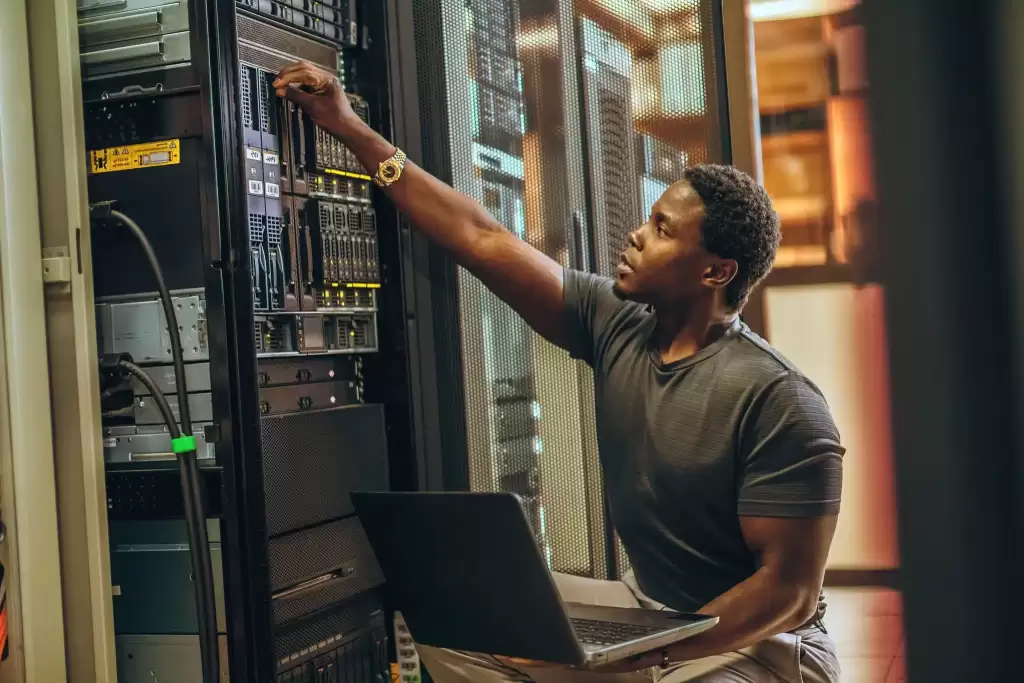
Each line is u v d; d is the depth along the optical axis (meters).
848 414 2.98
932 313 2.91
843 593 2.96
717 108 2.25
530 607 1.53
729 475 1.87
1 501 1.84
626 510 2.02
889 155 2.93
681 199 1.90
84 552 1.92
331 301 2.18
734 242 1.88
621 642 1.56
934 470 2.92
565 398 2.29
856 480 2.96
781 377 1.85
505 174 2.32
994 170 2.85
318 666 2.09
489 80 2.32
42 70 1.93
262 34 2.05
